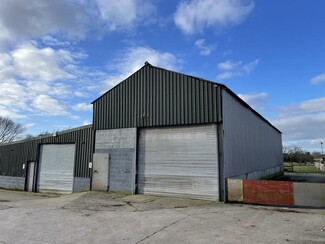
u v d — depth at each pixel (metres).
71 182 20.09
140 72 16.62
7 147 24.77
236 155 15.88
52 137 21.36
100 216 9.96
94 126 18.25
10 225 8.51
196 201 13.37
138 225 8.59
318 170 48.47
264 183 12.33
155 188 15.30
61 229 8.07
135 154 16.11
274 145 33.53
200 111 14.26
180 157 14.73
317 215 10.05
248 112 20.05
